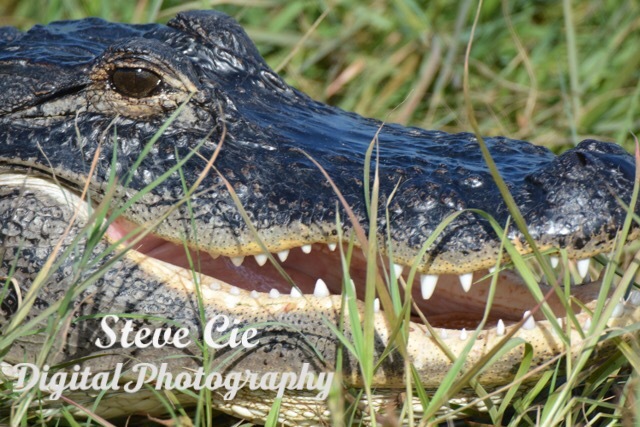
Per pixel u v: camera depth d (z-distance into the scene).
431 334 8.31
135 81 9.48
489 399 8.36
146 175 9.17
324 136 10.00
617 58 16.30
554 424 8.16
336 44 16.56
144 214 9.10
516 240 8.45
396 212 8.71
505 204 8.66
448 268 8.54
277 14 16.92
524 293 9.29
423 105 16.02
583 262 8.65
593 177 8.60
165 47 9.66
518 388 8.74
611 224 8.48
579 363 8.05
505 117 15.55
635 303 8.70
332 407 7.79
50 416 9.03
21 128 9.63
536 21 17.09
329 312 8.65
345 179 9.13
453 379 8.01
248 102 10.48
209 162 8.55
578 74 16.11
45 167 9.39
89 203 8.75
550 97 15.80
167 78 9.51
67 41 10.87
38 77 9.76
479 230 8.51
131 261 9.00
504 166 9.36
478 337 8.39
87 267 8.52
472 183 8.94
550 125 15.35
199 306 8.53
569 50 15.48
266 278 9.91
